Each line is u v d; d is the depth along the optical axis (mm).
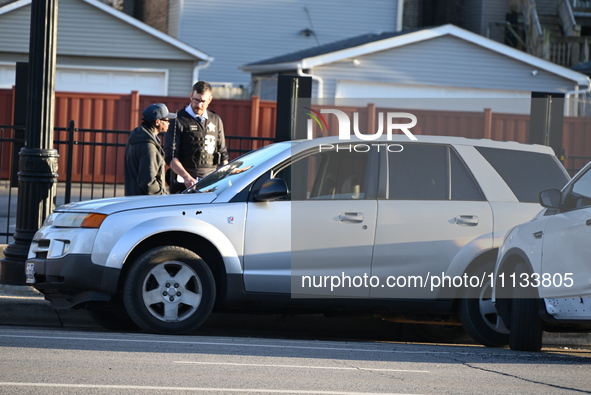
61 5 88812
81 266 22609
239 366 18328
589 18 107250
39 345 20109
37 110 27969
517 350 22328
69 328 25688
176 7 106750
